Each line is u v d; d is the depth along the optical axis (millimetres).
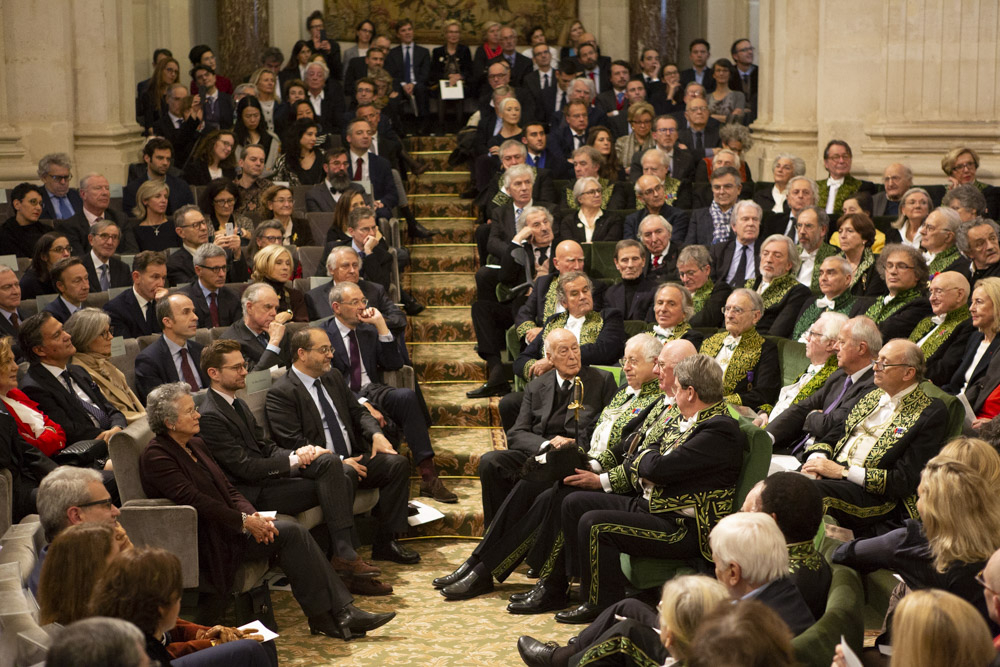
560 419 5512
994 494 3377
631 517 4469
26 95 9039
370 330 6148
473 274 8938
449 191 10406
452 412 6820
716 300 6402
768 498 3561
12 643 3074
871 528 4559
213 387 4992
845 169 8391
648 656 3320
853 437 4715
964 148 7840
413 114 12297
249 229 7672
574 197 8195
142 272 6297
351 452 5496
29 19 8969
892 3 8922
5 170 8953
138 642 2432
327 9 13406
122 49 9625
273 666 3840
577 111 9602
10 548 3787
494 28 12500
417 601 5035
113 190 8547
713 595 2791
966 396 5145
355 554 5043
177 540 4363
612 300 6633
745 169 9359
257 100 9844
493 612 4914
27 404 4977
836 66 9203
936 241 6492
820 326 5324
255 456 5016
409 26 12586
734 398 5586
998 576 2832
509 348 6883
